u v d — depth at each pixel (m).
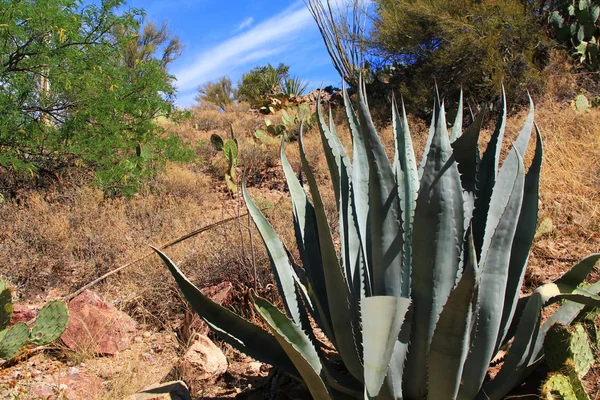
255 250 5.32
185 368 3.61
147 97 9.42
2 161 7.67
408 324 2.44
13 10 7.52
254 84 28.28
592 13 12.84
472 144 2.62
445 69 13.40
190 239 6.20
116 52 8.99
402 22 14.48
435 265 2.37
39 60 7.90
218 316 2.79
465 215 2.54
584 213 5.47
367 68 17.80
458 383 2.32
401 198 2.70
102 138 8.68
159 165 9.62
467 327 2.15
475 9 12.96
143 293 5.11
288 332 2.47
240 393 3.37
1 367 4.04
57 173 8.69
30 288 5.45
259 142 13.21
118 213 7.48
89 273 5.70
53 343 4.32
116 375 3.88
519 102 12.36
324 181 9.52
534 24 12.93
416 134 11.78
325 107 18.52
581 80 12.46
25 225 6.48
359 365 2.64
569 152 6.72
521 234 2.65
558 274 4.46
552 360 2.53
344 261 2.80
